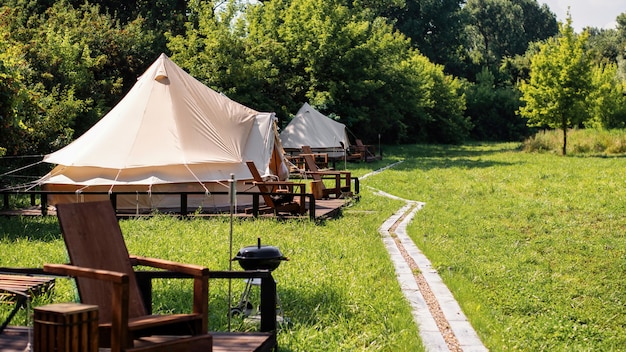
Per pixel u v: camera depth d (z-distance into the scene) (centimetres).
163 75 1917
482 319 818
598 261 1260
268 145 1973
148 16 4747
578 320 876
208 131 1870
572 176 2883
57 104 2642
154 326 518
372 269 1076
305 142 3959
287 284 923
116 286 484
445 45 8331
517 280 1078
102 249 598
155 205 1759
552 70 4431
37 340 469
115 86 3303
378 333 735
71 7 4028
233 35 4044
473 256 1270
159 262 592
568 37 4438
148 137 1805
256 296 859
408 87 5512
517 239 1477
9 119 1602
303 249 1219
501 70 8812
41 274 661
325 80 4731
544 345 748
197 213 1673
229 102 2022
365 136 5453
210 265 1043
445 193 2416
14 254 1113
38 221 1571
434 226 1628
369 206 2034
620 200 2073
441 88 6844
